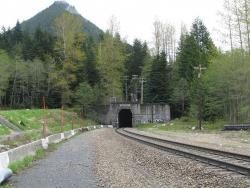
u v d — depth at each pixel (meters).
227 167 16.58
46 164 19.78
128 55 114.81
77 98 92.75
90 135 49.81
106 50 100.75
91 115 93.75
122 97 111.75
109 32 105.00
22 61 103.88
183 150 25.02
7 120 62.66
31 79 102.44
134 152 25.97
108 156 23.56
